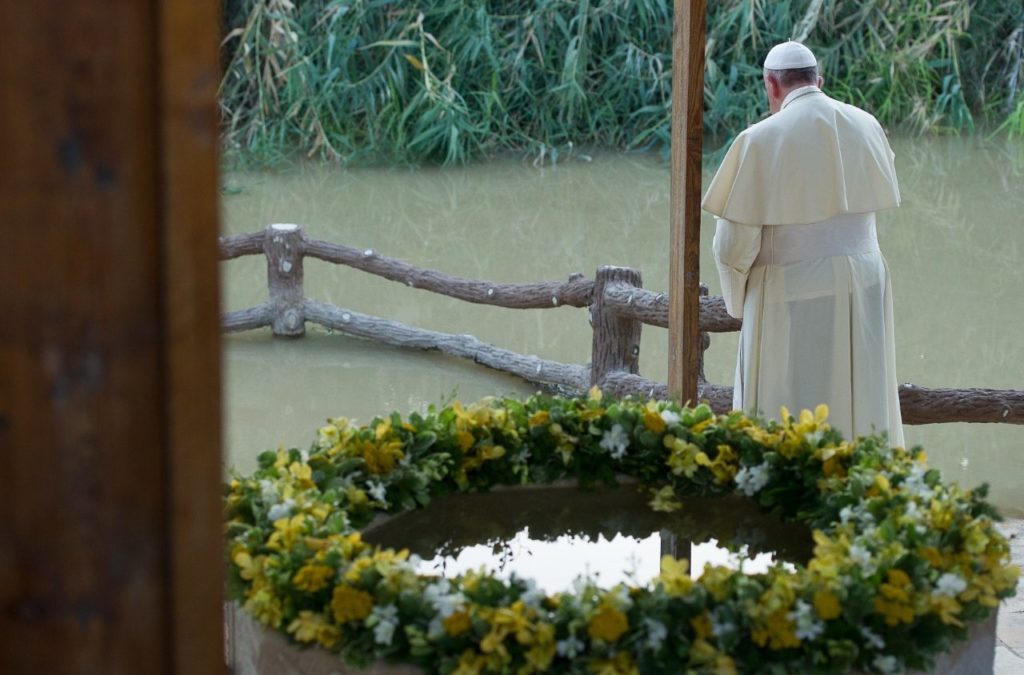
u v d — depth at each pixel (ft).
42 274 7.20
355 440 17.20
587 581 13.71
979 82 87.61
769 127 26.86
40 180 7.09
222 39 80.94
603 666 12.94
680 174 23.57
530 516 17.26
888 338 27.96
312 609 13.93
